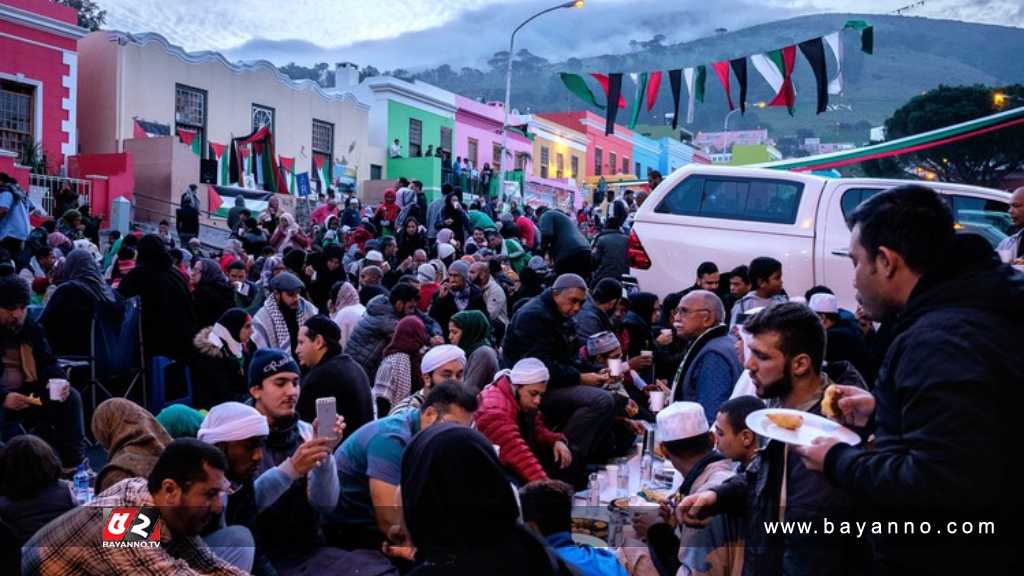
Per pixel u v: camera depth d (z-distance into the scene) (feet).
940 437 7.09
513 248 50.67
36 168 63.26
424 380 18.02
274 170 81.61
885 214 8.13
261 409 14.82
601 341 21.62
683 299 18.93
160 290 25.59
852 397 9.45
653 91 42.06
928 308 7.75
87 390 24.75
